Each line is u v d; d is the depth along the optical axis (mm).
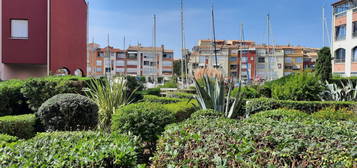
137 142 3193
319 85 9781
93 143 2725
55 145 2771
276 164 2029
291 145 2270
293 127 3084
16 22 13102
